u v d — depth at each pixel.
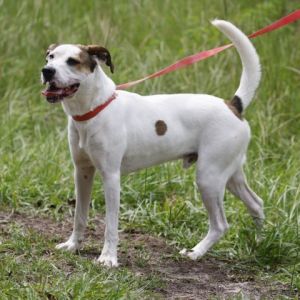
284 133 13.52
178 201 11.17
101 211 11.22
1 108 14.07
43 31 15.84
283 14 16.17
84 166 9.50
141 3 17.48
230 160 9.70
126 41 15.87
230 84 14.41
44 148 12.47
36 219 10.76
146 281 8.65
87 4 17.25
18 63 15.11
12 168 11.79
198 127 9.63
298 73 14.56
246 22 15.52
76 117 9.09
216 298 8.35
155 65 14.92
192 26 16.53
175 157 9.75
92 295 7.95
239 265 9.59
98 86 9.00
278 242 9.79
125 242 10.11
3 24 15.82
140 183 11.59
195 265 9.55
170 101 9.68
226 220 10.05
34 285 8.11
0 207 11.01
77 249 9.63
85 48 8.98
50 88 8.83
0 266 8.54
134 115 9.35
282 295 8.66
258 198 10.18
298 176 11.85
